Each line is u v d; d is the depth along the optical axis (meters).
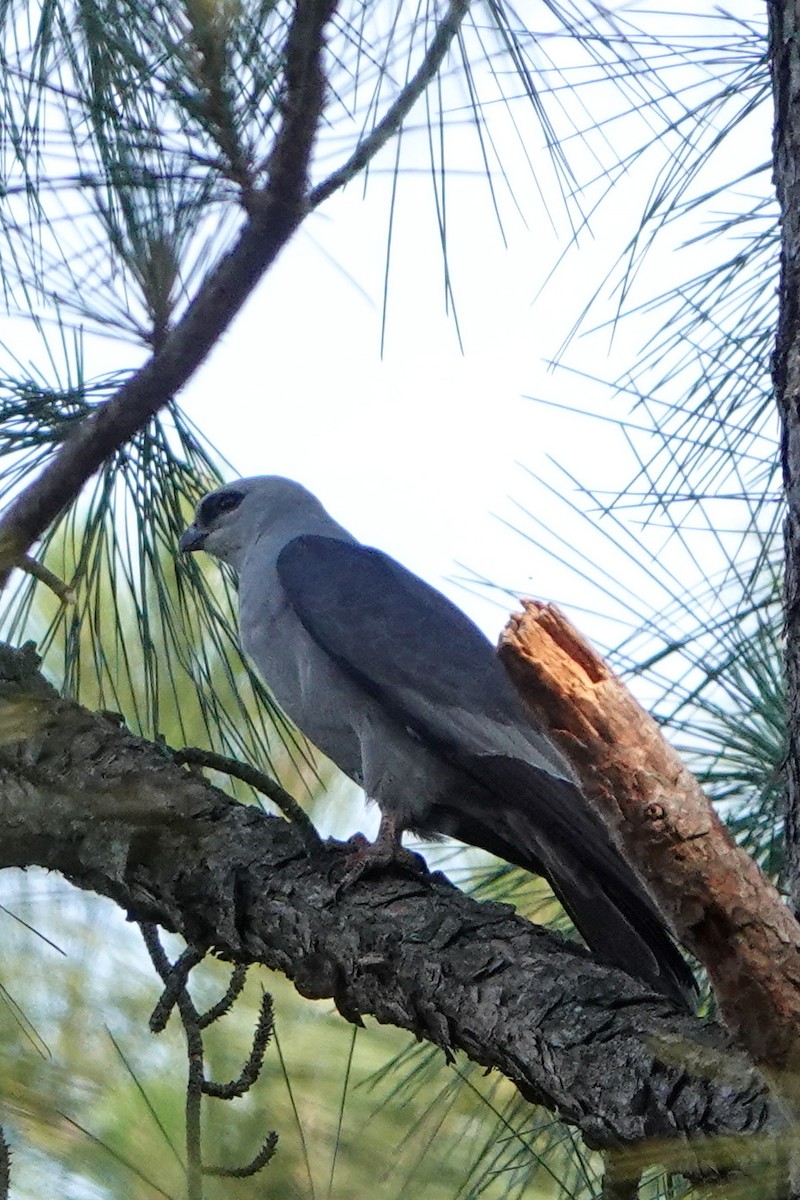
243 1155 4.55
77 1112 3.69
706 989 6.77
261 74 5.05
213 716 7.58
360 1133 4.76
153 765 6.39
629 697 3.80
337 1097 5.43
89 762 6.32
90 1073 3.80
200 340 5.51
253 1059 4.68
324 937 5.67
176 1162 4.07
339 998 5.68
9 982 3.82
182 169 5.42
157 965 5.35
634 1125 4.36
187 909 6.00
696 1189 4.23
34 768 4.90
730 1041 4.32
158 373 5.58
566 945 5.30
